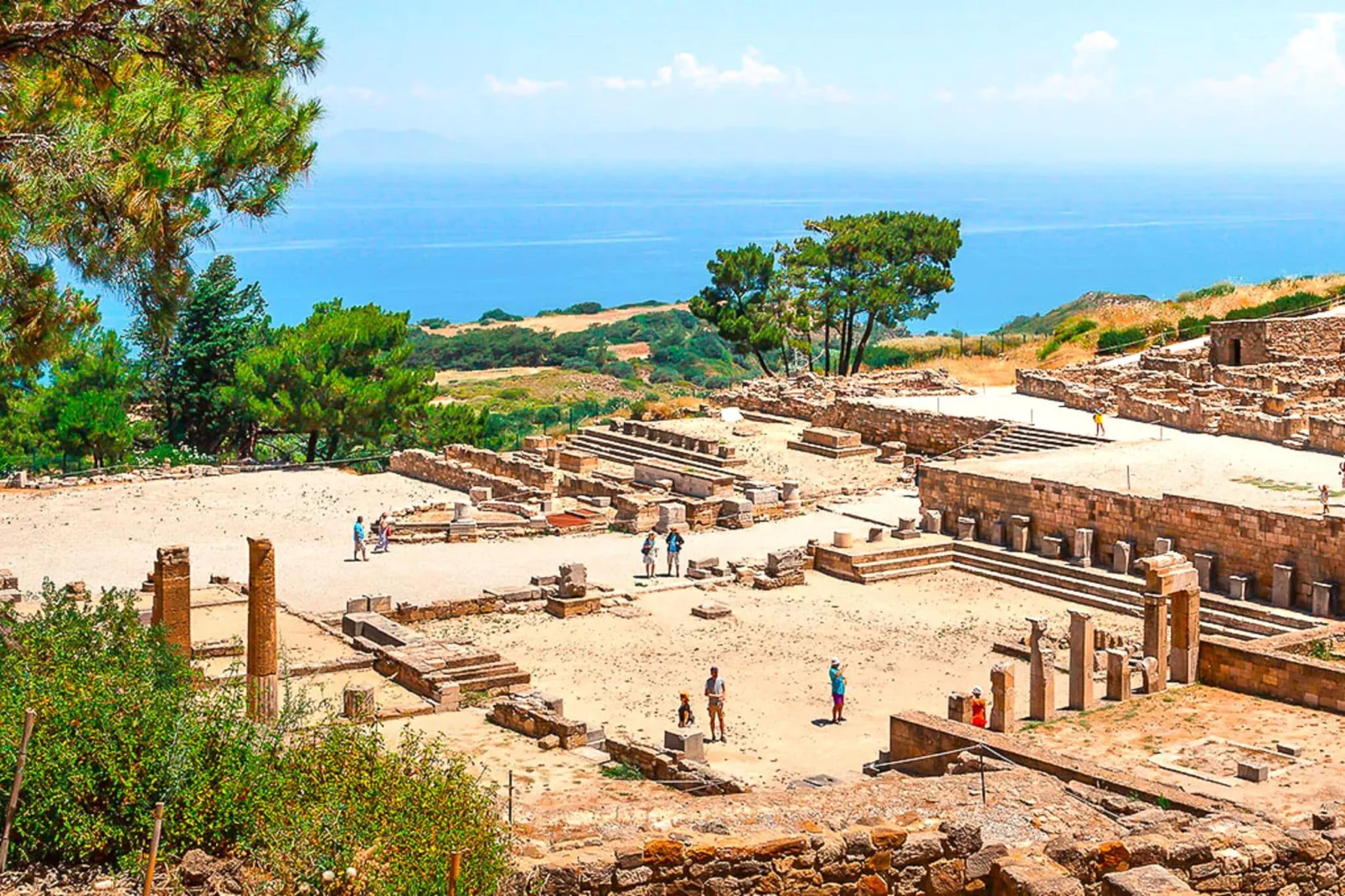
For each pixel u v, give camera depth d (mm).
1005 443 79062
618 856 19328
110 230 25219
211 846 20094
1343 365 89562
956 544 63781
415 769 22500
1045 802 25562
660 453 86688
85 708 20812
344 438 100875
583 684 47688
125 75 26922
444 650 46938
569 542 69188
